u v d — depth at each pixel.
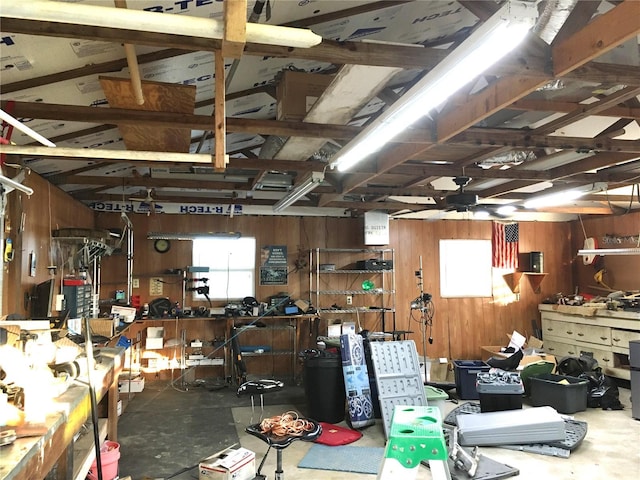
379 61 2.28
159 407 5.43
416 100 2.37
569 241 8.17
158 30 1.09
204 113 4.13
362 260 7.40
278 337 7.09
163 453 4.07
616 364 6.30
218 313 6.66
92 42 2.42
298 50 2.18
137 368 6.52
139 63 2.80
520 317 7.98
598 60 2.53
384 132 2.90
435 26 3.49
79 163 4.31
